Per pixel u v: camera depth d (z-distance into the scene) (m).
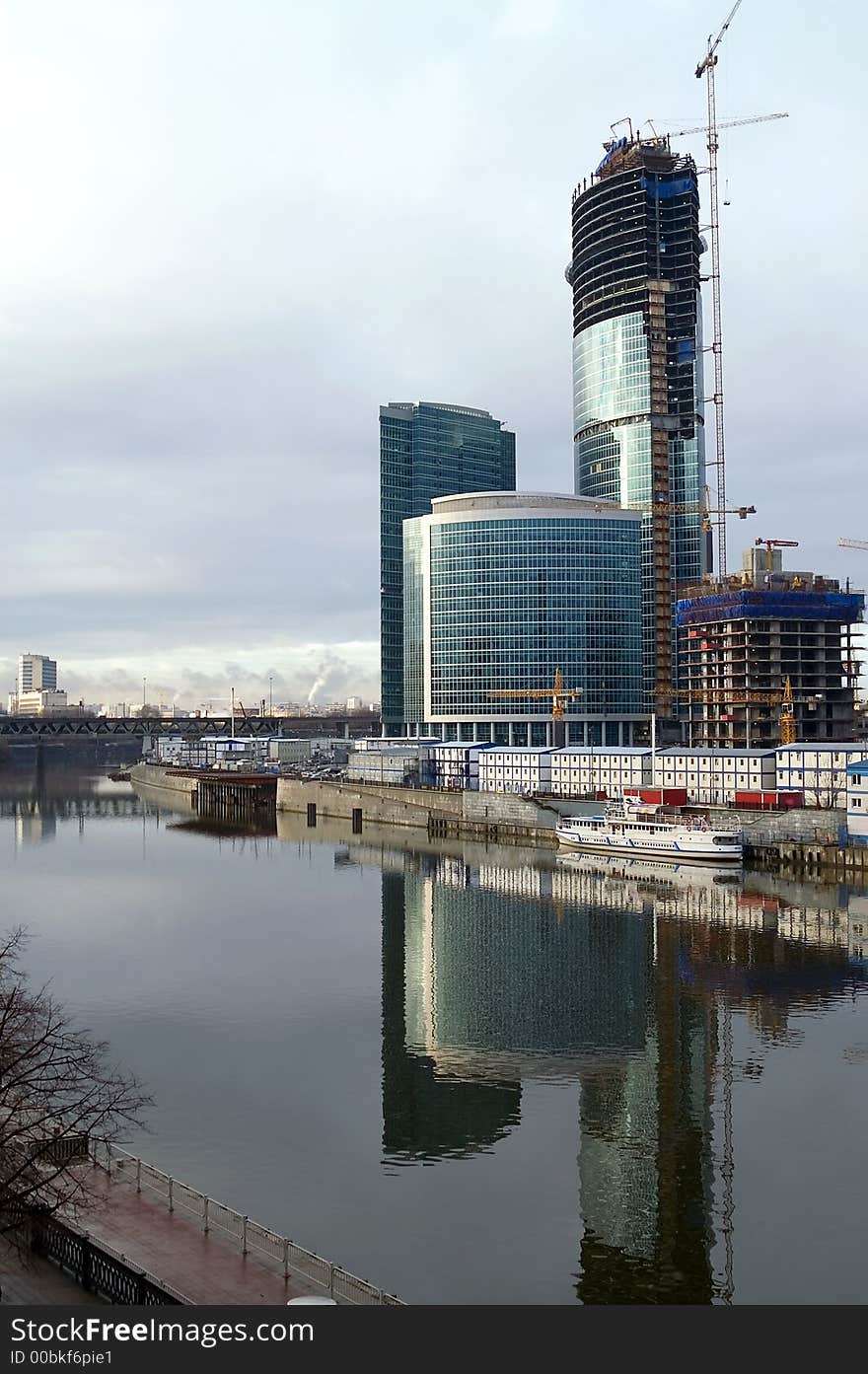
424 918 171.25
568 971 135.38
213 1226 56.16
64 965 140.38
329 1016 117.06
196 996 124.69
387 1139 83.62
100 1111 72.50
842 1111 88.44
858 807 199.00
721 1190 74.62
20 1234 52.94
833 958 138.88
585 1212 71.62
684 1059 101.25
